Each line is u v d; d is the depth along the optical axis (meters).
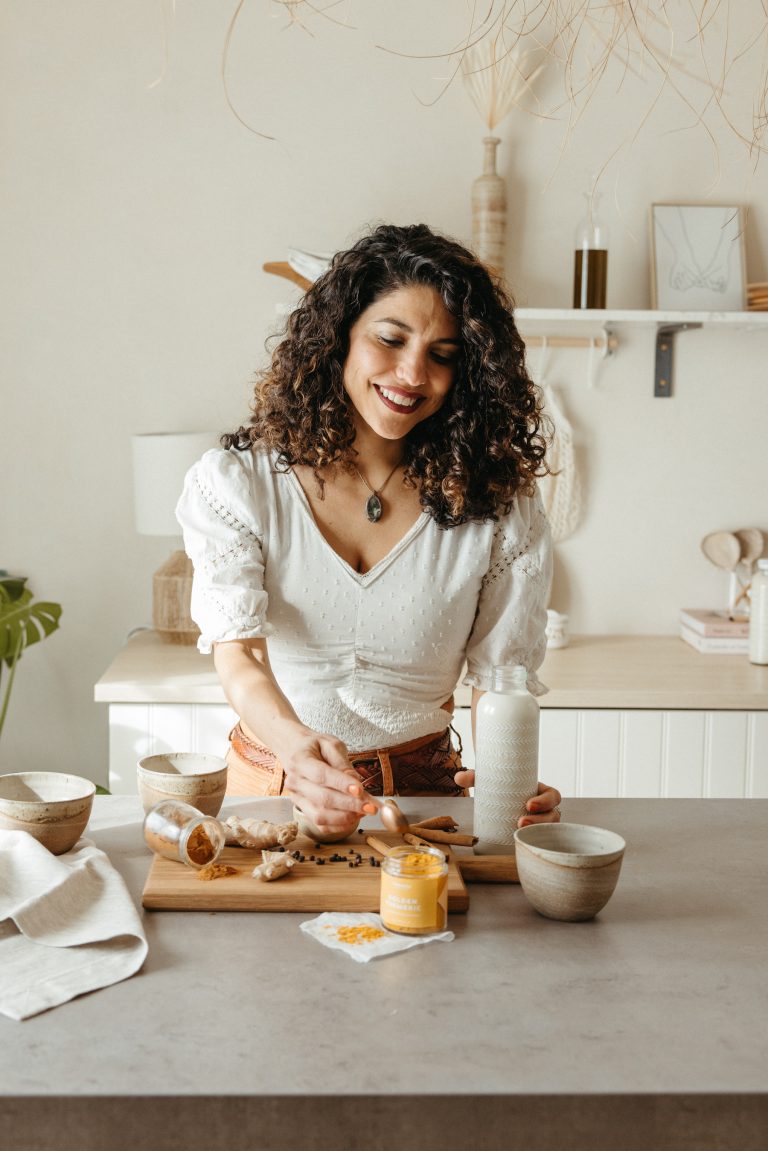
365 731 1.72
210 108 3.07
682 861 1.39
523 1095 0.88
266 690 1.50
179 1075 0.89
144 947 1.09
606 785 2.68
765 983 1.07
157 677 2.64
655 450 3.22
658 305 3.07
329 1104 0.87
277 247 3.11
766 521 3.25
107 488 3.16
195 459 2.86
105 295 3.11
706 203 3.13
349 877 1.27
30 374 3.12
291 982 1.06
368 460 1.66
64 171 3.07
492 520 1.70
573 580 3.26
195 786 1.39
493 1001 1.03
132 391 3.13
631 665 2.88
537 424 1.71
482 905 1.25
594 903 1.18
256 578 1.64
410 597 1.68
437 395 1.59
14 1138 0.87
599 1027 0.98
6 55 3.03
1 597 2.89
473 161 3.10
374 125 3.09
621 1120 0.88
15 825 1.30
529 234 3.13
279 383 1.64
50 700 3.22
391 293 1.54
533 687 1.77
